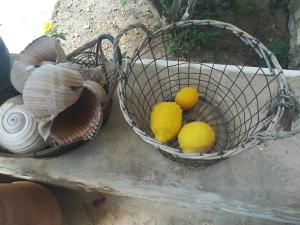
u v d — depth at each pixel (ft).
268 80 3.34
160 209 4.22
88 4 6.18
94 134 2.69
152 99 3.39
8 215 3.30
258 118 3.05
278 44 5.02
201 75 3.48
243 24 5.43
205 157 2.51
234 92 3.34
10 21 6.25
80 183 3.26
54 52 2.93
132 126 2.68
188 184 3.03
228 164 3.04
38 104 2.42
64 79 2.43
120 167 3.17
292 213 2.85
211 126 3.20
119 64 2.89
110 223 4.29
